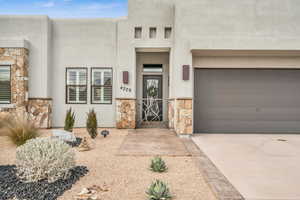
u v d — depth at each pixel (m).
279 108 7.77
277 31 6.95
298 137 7.13
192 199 2.79
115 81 9.19
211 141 6.46
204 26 7.01
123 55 8.74
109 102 9.28
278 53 7.34
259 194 2.96
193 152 5.13
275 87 7.77
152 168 3.86
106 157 4.66
